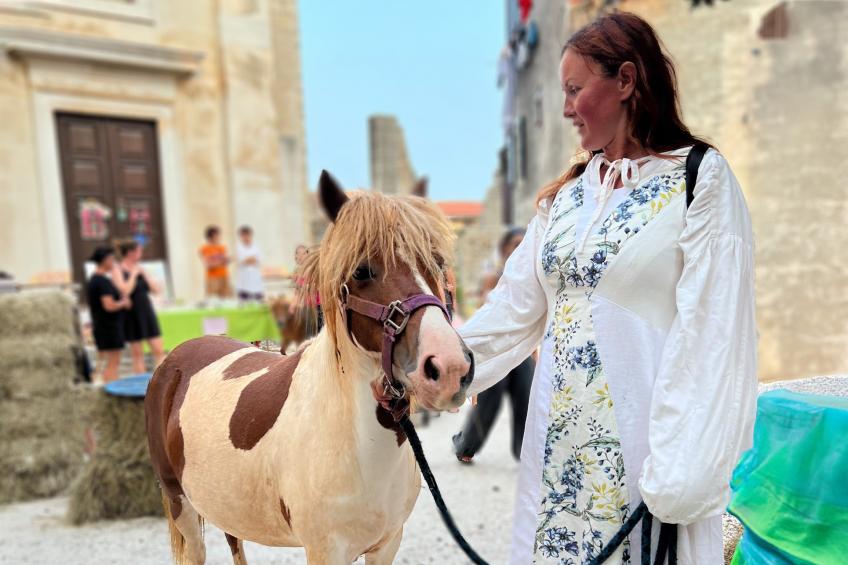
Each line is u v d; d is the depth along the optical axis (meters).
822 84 5.48
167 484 2.14
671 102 1.38
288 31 11.76
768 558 1.58
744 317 1.23
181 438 1.87
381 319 1.26
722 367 1.19
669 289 1.31
